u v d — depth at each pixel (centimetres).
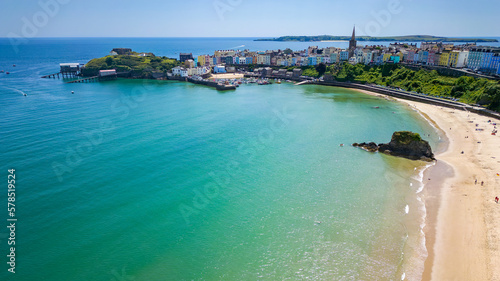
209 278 4519
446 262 4725
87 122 11631
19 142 9312
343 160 8506
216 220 5819
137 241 5219
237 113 13562
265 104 15675
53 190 6644
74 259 4781
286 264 4781
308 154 8912
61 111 13262
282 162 8356
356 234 5441
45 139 9650
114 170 7669
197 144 9556
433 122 12181
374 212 6066
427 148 8531
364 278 4500
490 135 10075
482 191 6625
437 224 5634
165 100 16612
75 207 6078
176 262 4809
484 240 5119
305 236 5403
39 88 19788
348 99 17125
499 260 4656
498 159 8162
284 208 6216
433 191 6806
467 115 12700
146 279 4478
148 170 7731
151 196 6556
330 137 10362
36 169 7575
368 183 7219
